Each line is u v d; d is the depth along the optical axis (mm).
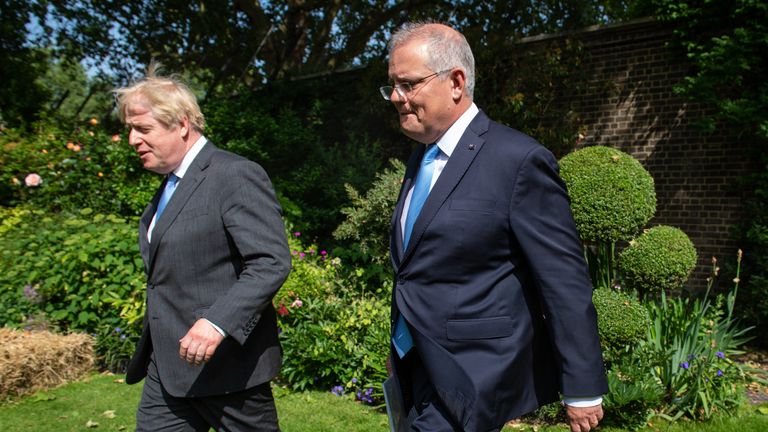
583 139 7688
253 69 13211
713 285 6613
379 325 4367
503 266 1606
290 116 9047
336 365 4191
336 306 4648
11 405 3873
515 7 10609
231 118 8445
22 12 12469
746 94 5992
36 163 7242
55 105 13766
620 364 3820
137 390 4215
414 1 12070
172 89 1990
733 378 3994
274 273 1826
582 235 4125
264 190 1930
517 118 7832
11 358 4004
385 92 1811
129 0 12727
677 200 6965
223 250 1916
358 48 13047
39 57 13406
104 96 14789
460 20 10977
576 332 1511
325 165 8609
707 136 6738
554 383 1670
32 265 5016
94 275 4906
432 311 1622
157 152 1966
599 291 3953
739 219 6484
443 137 1740
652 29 7105
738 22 6297
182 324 1915
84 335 4621
